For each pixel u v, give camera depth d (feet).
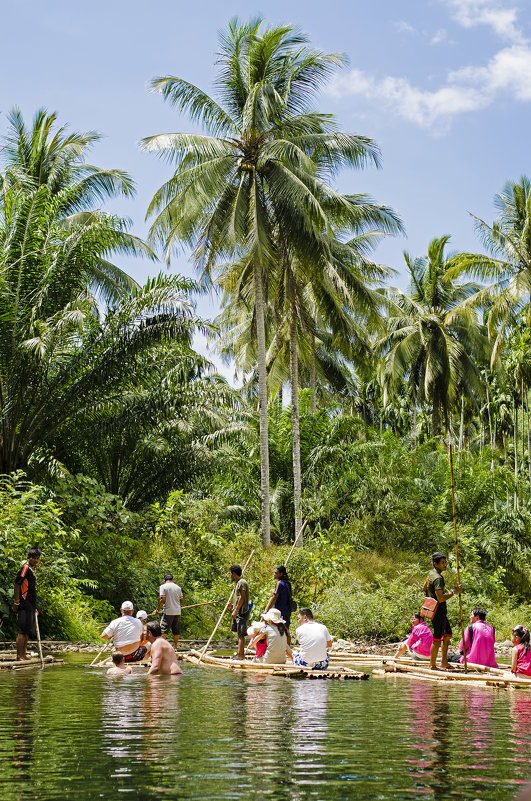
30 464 66.74
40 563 53.36
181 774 15.03
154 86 84.33
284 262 90.22
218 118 87.25
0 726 20.68
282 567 42.91
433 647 37.88
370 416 180.04
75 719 21.95
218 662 42.09
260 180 88.89
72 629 55.26
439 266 142.51
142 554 71.20
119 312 67.51
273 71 89.51
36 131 99.55
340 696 28.35
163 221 87.61
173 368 76.84
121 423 71.10
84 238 66.69
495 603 84.94
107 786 14.08
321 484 97.55
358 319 117.80
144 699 26.71
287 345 108.88
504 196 111.96
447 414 136.15
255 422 99.81
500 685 32.12
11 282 64.75
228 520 92.43
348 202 88.02
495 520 99.30
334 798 13.33
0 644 47.98
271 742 18.45
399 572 78.54
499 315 107.34
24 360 62.39
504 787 14.11
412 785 14.24
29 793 13.58
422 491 96.99
